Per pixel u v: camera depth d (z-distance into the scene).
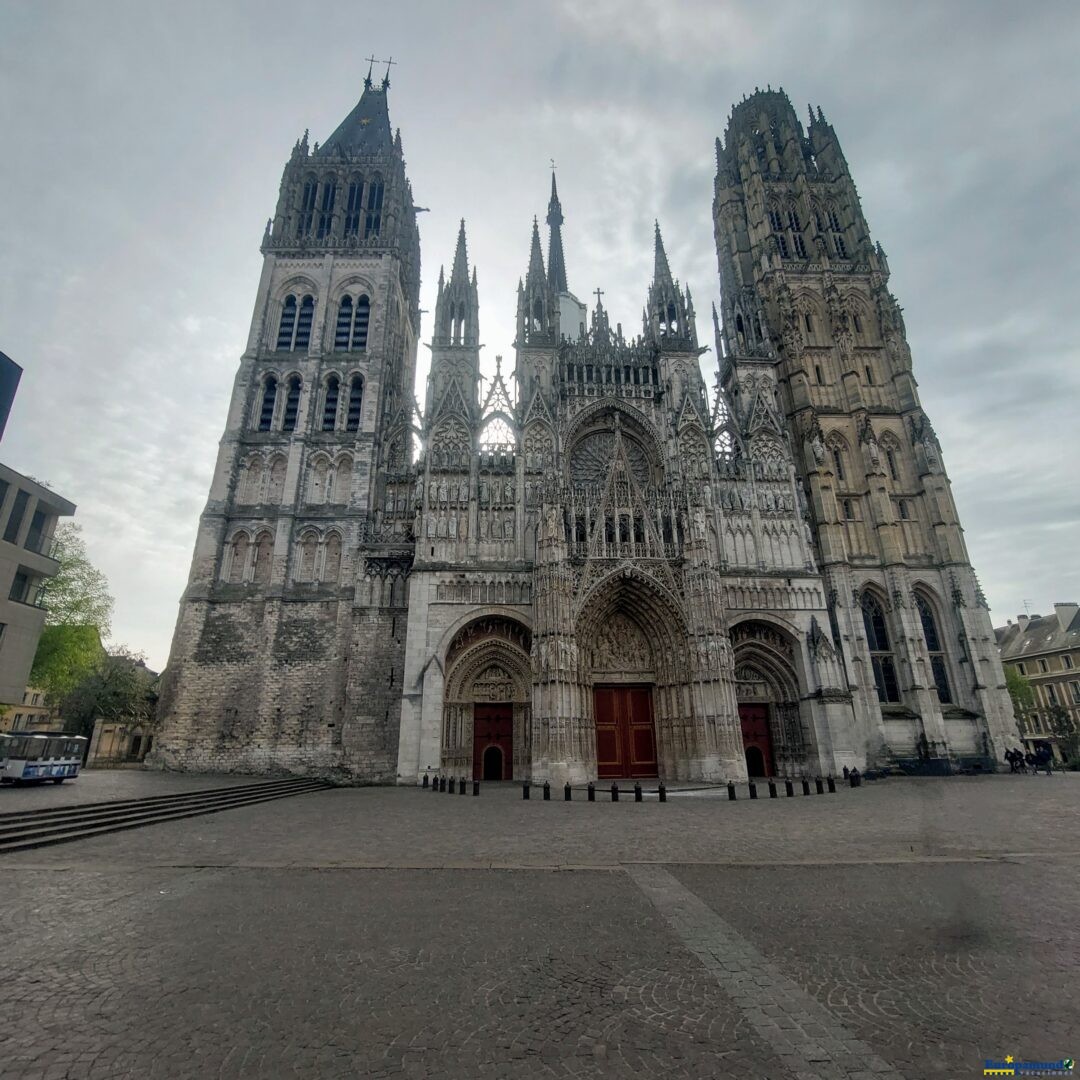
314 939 9.93
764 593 47.59
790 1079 5.85
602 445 53.72
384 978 8.41
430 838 19.47
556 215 92.12
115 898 12.27
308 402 55.12
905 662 50.81
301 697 46.31
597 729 44.12
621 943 9.75
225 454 52.59
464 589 45.06
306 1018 7.22
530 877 14.16
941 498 55.66
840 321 62.47
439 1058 6.34
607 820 23.52
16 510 44.94
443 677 42.97
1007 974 8.29
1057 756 83.69
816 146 74.25
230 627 47.94
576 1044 6.61
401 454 56.31
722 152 77.31
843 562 52.53
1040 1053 6.24
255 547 50.47
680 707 42.25
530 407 51.56
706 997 7.75
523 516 48.22
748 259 70.69
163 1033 6.83
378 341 58.28
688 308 56.28
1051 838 18.62
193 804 27.05
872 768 47.16
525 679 45.12
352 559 49.91
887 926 10.41
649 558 43.94
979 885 12.98
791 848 17.47
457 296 58.72
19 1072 5.98
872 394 61.41
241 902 12.04
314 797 33.50
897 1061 6.16
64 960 8.99
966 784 38.81
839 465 58.19
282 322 59.66
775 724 46.88
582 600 42.25
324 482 52.94
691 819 23.61
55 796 25.23
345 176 66.69
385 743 44.81
